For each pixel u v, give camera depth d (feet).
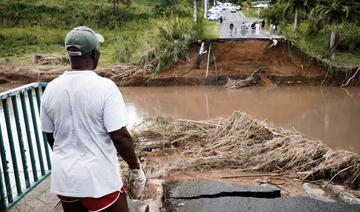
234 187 14.57
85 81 6.20
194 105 52.49
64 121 6.24
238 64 69.87
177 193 14.02
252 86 66.33
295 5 82.28
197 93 60.90
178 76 67.36
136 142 27.27
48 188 12.12
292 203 13.00
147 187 13.94
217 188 14.39
